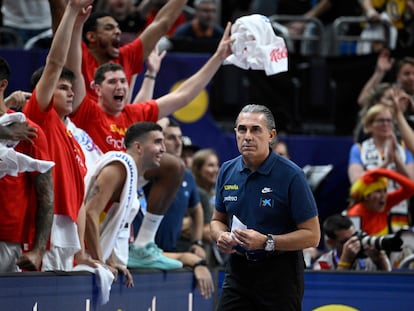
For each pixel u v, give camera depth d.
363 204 20.34
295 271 13.09
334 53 26.58
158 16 18.28
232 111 24.39
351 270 17.47
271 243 12.52
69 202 13.61
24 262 12.56
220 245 12.75
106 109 16.09
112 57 17.30
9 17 25.28
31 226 13.27
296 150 24.03
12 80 21.94
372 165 21.73
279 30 25.52
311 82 24.84
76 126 15.68
